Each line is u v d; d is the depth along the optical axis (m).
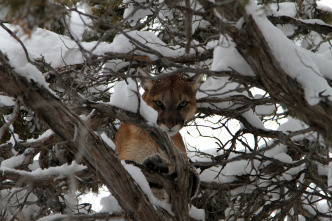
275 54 6.82
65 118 7.62
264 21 6.93
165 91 12.04
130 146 10.62
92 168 8.31
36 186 9.48
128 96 8.69
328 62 9.48
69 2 6.96
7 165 11.17
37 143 11.36
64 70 12.15
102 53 12.41
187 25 6.54
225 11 6.55
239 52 7.07
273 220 11.53
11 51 11.97
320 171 12.38
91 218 9.30
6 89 7.46
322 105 7.02
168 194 9.35
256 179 11.73
